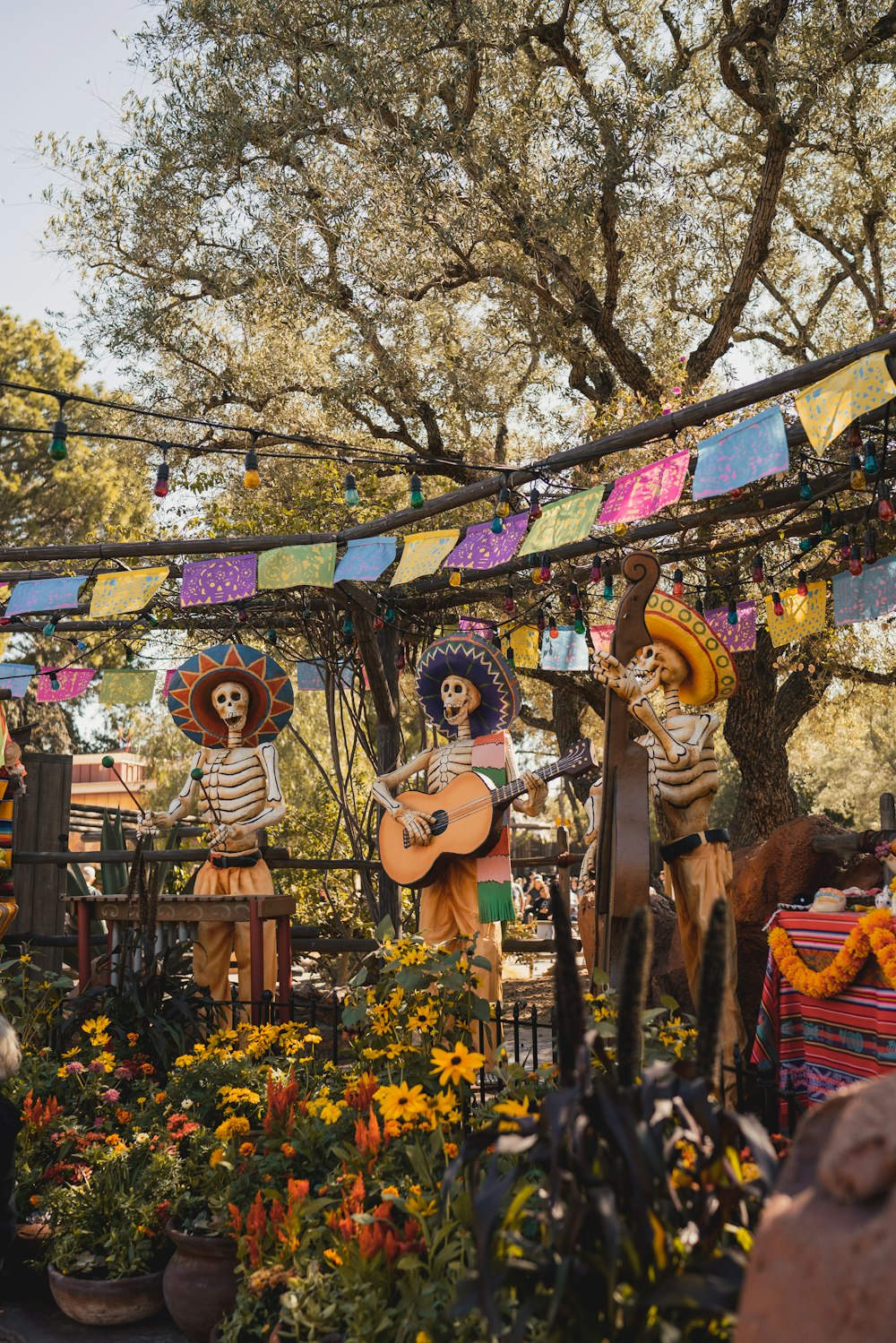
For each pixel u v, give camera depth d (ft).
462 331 41.01
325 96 32.45
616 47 37.19
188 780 24.50
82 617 32.01
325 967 34.42
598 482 30.01
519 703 23.59
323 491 34.55
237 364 38.45
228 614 29.63
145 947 18.89
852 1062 13.85
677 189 34.55
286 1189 12.55
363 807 36.52
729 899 18.37
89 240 36.52
